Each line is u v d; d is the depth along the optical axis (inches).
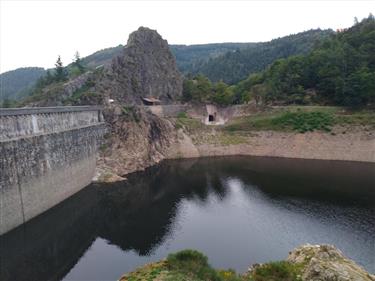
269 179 3745.1
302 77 6407.5
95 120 4252.0
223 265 1932.8
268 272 1277.1
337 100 5595.5
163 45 6830.7
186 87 6963.6
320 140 4928.6
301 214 2689.5
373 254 2022.6
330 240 2223.2
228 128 5625.0
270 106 6063.0
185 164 4662.9
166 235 2381.9
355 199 3011.8
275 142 5157.5
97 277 1863.9
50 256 2127.2
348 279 1094.4
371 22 7377.0
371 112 5118.1
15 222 2354.8
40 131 2824.8
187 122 5713.6
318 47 7672.2
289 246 2176.4
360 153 4648.1
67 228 2549.2
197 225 2554.1
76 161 3432.6
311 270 1195.9
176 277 1144.2
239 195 3216.0
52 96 5073.8
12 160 2340.1
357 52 6122.1
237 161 4766.2
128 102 5595.5
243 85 7859.3
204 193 3326.8
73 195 3314.5
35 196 2615.7
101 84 5428.2
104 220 2696.9
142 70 6186.0
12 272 1945.1
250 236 2337.6
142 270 1232.2
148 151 4722.0
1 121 2316.7
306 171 4074.8
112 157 4202.8
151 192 3408.0
